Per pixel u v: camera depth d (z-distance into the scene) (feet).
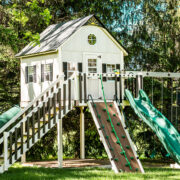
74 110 77.41
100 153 79.97
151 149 77.97
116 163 44.45
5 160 44.19
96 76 50.88
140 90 53.88
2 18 75.82
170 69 80.02
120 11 84.38
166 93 77.87
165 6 81.76
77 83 50.16
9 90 77.82
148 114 49.93
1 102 75.77
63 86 48.65
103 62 57.93
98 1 82.48
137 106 50.24
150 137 78.07
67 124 77.82
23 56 63.62
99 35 57.93
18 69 77.61
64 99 48.62
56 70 55.11
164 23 80.53
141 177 40.86
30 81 62.44
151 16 81.56
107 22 84.48
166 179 39.83
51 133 78.69
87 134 78.84
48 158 79.82
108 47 58.65
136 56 81.82
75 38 55.88
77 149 78.69
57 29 64.18
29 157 78.48
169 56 79.97
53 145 79.20
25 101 64.03
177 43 79.61
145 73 54.54
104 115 48.96
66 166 56.03
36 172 47.21
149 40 81.61
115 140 46.29
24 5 78.89
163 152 76.23
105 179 39.83
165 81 81.25
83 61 56.34
